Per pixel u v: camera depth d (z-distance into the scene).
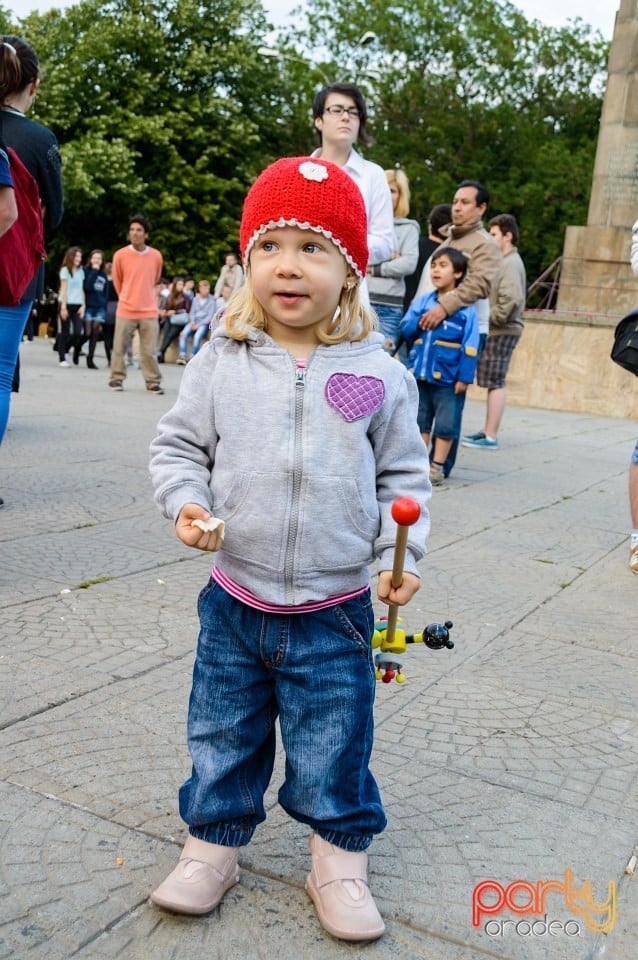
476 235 5.89
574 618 3.67
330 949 1.72
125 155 27.39
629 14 13.39
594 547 4.82
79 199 27.64
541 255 32.69
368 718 1.85
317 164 1.81
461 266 5.74
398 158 33.81
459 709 2.76
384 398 1.84
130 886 1.85
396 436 1.89
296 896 1.87
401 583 1.79
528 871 1.99
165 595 3.52
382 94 34.34
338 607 1.81
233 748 1.84
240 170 30.86
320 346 1.85
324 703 1.79
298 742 1.82
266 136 33.41
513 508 5.60
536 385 12.23
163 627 3.19
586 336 11.94
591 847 2.09
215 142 30.58
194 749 1.86
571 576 4.26
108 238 30.88
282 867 1.96
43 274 4.12
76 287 13.62
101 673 2.79
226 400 1.80
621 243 13.82
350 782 1.82
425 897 1.88
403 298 6.39
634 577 4.31
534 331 12.19
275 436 1.77
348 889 1.80
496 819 2.18
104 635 3.08
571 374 12.07
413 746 2.51
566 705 2.84
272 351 1.81
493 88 35.41
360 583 1.86
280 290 1.78
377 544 1.83
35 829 2.01
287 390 1.78
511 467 7.08
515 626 3.53
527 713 2.76
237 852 1.89
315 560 1.78
